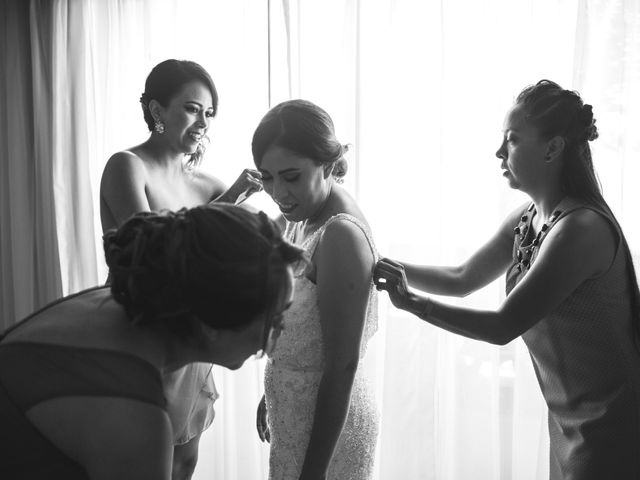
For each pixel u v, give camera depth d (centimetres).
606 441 143
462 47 229
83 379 82
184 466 203
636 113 207
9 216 324
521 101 148
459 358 235
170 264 81
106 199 200
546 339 149
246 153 270
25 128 316
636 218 208
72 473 84
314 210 139
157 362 86
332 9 249
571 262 137
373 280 146
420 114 237
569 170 145
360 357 146
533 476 231
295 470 142
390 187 242
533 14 219
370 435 148
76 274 307
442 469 244
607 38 208
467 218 232
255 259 81
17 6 312
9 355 85
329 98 250
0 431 83
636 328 146
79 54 299
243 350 89
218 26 274
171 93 200
